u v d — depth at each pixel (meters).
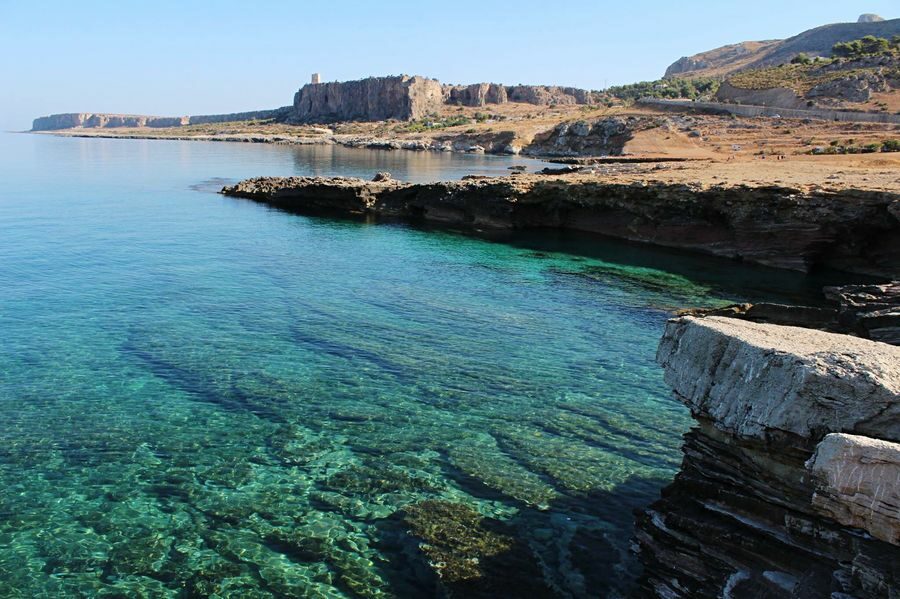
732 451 8.90
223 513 11.98
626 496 12.63
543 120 186.88
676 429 15.78
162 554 10.83
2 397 16.80
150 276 30.52
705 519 8.96
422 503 12.31
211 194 65.06
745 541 8.25
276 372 18.91
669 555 9.26
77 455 14.01
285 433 15.18
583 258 38.09
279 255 36.94
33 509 12.05
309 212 55.31
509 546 10.96
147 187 70.50
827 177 42.31
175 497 12.50
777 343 8.41
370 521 11.73
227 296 27.33
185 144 192.50
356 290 29.16
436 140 180.25
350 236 44.41
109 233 41.84
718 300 28.53
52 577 10.26
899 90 120.00
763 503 8.27
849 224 33.69
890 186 34.91
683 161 73.19
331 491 12.73
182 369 18.97
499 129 173.38
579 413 16.61
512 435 15.27
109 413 16.05
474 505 12.26
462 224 50.56
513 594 9.78
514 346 21.86
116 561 10.65
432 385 18.23
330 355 20.45
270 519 11.80
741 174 47.75
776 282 32.38
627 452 14.52
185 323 23.38
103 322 23.23
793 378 7.67
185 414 16.08
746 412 8.22
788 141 93.75
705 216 39.91
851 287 20.61
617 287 30.84
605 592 9.80
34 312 24.27
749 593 7.74
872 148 70.50
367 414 16.27
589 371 19.67
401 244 41.81
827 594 6.94
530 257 38.22
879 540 6.62
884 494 6.36
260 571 10.41
